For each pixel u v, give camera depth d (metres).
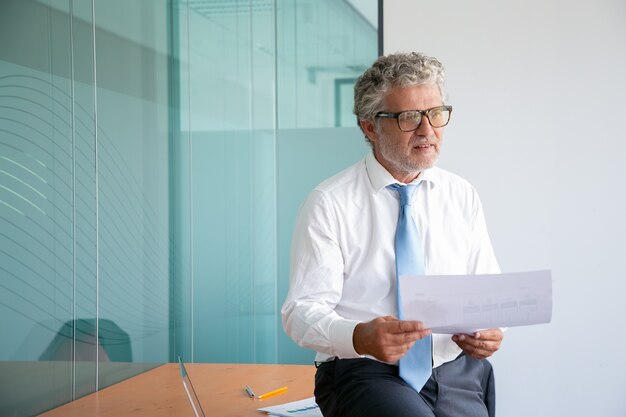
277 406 2.53
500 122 4.46
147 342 3.38
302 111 4.25
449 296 1.89
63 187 2.86
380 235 2.25
